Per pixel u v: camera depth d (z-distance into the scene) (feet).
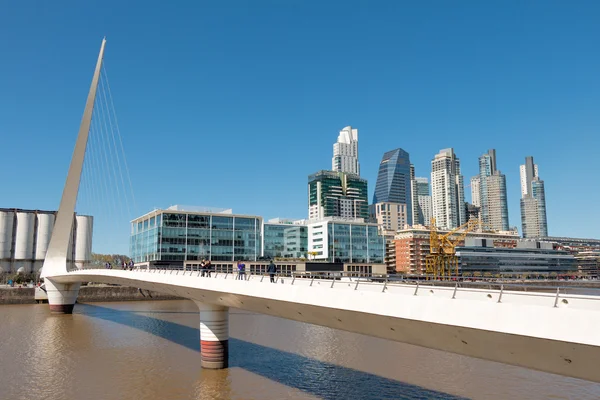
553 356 51.96
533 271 576.61
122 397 105.70
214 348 128.88
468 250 562.66
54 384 116.57
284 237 517.96
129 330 198.29
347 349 152.87
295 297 84.23
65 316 248.32
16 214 424.05
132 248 494.18
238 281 101.81
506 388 108.17
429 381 114.42
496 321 53.72
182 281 125.90
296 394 106.42
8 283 354.33
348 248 511.40
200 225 444.55
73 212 267.18
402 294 65.05
